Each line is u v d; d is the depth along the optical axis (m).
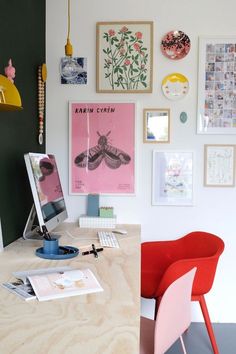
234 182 2.68
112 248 1.88
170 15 2.66
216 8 2.64
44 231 1.79
